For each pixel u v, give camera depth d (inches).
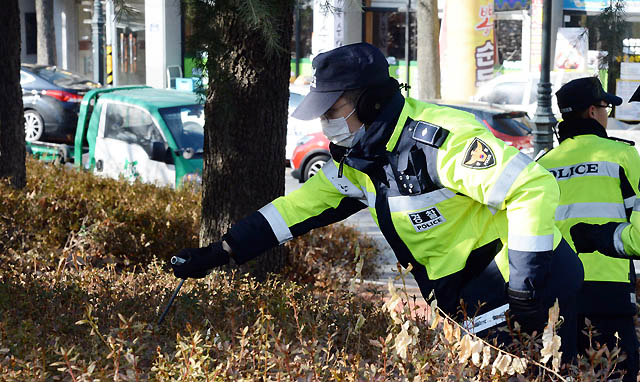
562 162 193.8
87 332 178.9
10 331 170.7
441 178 136.3
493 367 130.3
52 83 770.2
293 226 157.5
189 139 548.1
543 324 140.2
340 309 202.2
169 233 359.9
